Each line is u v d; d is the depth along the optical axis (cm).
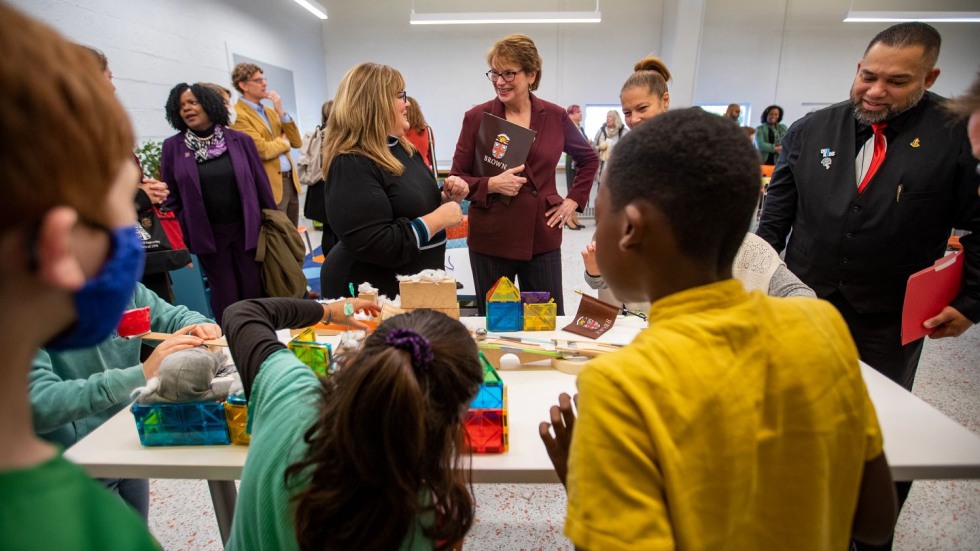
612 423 45
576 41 731
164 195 191
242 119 371
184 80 424
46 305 27
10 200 23
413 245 145
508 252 193
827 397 50
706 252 50
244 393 84
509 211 191
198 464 88
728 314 49
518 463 85
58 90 24
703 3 632
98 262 29
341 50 761
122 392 94
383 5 739
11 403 28
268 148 378
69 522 29
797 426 49
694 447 45
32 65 23
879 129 128
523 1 727
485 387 88
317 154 327
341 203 139
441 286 130
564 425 71
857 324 141
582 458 46
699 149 46
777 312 52
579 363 117
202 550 150
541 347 123
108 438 97
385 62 761
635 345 50
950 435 87
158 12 389
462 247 286
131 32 358
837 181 135
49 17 287
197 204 237
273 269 257
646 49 727
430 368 57
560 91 751
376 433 54
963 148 118
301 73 686
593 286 155
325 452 58
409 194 151
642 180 49
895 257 130
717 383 46
